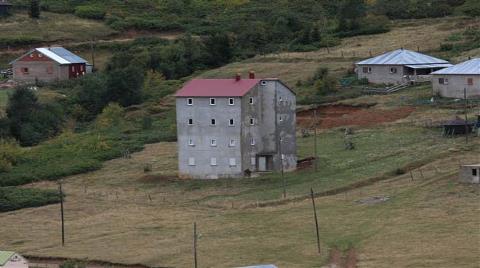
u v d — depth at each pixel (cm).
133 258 18550
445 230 18562
